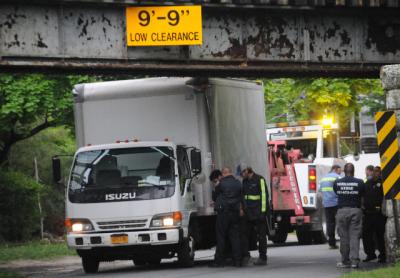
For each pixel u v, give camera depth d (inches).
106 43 1669.5
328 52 1822.1
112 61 1674.5
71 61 1649.9
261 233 1755.7
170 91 1777.8
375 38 1852.9
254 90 2025.1
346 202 1626.5
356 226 1622.8
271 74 1877.5
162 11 1672.0
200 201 1769.2
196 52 1721.2
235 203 1727.4
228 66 1740.9
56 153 3400.6
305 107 3198.8
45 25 1637.6
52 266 2058.3
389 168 1526.8
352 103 2992.1
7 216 2864.2
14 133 3024.1
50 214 3304.6
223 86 1860.2
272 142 2490.2
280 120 3351.4
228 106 1873.8
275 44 1782.7
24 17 1626.5
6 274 1721.2
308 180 2429.9
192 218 1768.0
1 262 2164.1
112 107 1798.7
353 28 1840.6
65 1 1624.0
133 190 1663.4
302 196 2432.3
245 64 1755.7
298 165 2445.9
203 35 1729.8
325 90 2910.9
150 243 1646.2
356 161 2770.7
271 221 2089.1
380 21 1855.3
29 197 2908.5
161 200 1652.3
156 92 1784.0
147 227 1649.9
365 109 3698.3
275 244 2605.8
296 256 1994.3
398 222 1592.0
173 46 1702.8
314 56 1812.3
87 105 1811.0
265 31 1776.6
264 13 1775.3
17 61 1617.9
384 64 1857.8
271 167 2420.0
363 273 1354.6
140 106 1788.9
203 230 1876.2
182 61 1710.1
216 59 1734.7
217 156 1793.8
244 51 1755.7
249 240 1914.4
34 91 2810.0
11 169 3046.3
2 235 2888.8
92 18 1665.8
